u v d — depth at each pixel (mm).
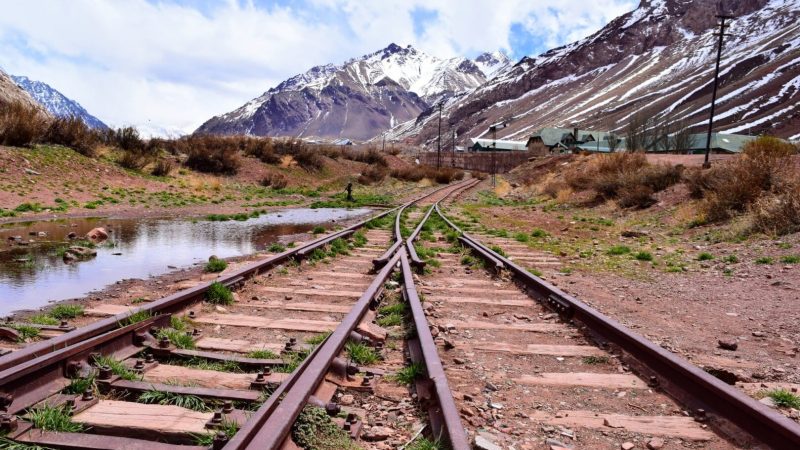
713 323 6195
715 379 3574
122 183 23391
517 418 3512
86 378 3459
